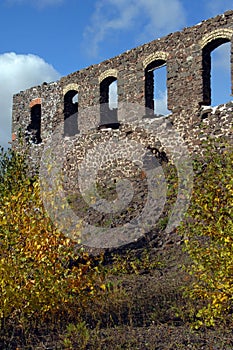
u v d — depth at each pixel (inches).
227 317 282.7
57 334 283.6
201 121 632.4
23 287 290.5
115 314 315.9
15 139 941.2
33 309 293.4
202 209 264.1
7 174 335.3
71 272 304.8
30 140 914.7
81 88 820.6
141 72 718.5
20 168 346.6
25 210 299.1
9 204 296.8
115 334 279.0
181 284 369.1
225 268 257.4
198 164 281.1
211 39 629.3
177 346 257.0
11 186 323.9
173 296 343.9
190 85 649.6
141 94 716.7
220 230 255.3
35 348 263.7
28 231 293.0
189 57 653.9
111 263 455.5
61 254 295.6
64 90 853.8
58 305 302.0
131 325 291.6
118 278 404.8
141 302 334.3
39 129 929.5
